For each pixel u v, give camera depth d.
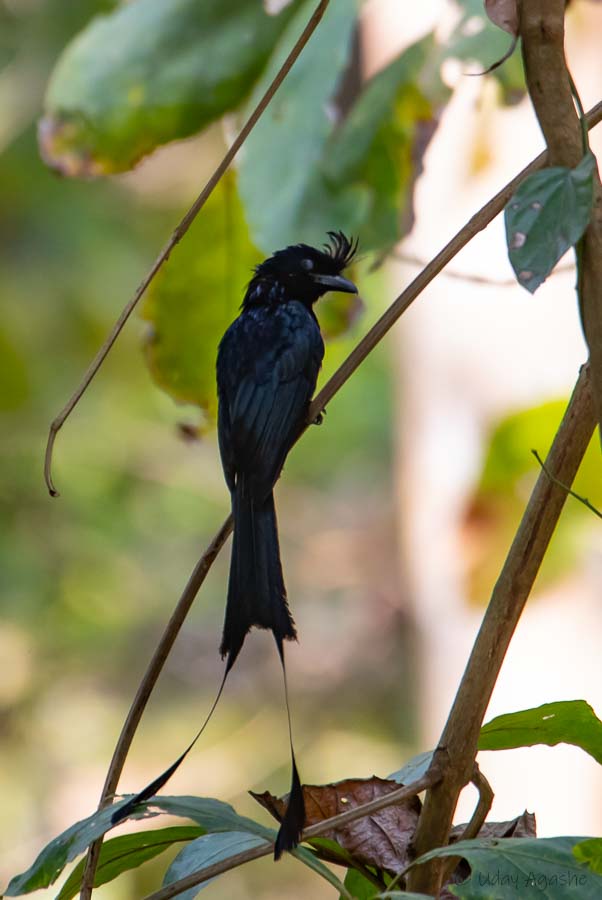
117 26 9.35
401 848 4.54
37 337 20.38
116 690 20.84
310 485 23.55
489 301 11.80
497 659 4.32
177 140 9.40
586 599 10.95
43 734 19.73
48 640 20.41
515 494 9.98
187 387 9.38
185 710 21.03
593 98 10.66
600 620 10.93
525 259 3.84
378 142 8.64
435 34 8.50
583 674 11.03
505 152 10.89
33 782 19.25
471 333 11.95
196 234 9.09
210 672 21.67
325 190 8.73
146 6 9.31
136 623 21.17
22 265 20.61
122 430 21.31
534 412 9.15
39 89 18.94
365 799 4.62
